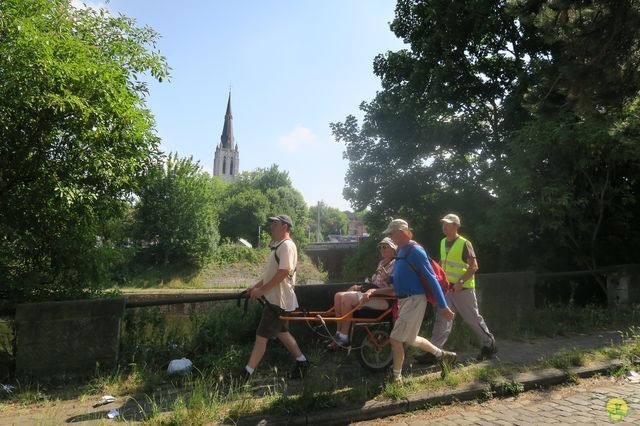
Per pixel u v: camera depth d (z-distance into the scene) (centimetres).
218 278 3478
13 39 550
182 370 539
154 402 438
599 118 918
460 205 1564
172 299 587
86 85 599
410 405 455
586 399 484
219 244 3953
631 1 830
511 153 1188
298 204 7612
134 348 586
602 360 596
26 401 461
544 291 1189
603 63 881
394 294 553
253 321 649
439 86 1593
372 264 1858
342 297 558
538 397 495
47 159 612
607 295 1011
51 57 559
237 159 14862
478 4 1448
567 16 917
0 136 576
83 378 530
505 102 1509
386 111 1702
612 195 1016
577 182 1045
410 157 1739
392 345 502
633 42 866
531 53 1532
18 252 634
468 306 618
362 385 497
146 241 3394
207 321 630
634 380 545
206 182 3631
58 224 648
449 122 1540
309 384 484
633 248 1133
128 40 734
